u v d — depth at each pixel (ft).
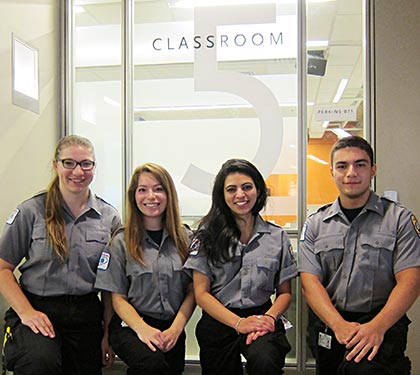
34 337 6.61
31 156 9.05
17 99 8.52
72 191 7.47
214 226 7.47
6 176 8.20
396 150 9.02
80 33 10.33
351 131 9.44
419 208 8.93
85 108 10.26
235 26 9.86
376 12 9.11
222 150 9.88
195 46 9.97
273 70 9.73
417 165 8.95
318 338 7.05
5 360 6.78
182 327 7.14
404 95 9.01
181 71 10.02
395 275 6.79
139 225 7.56
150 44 10.12
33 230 7.47
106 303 7.83
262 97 9.75
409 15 9.01
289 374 9.48
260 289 7.20
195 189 9.96
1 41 8.02
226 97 9.89
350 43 9.50
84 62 10.29
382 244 6.88
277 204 9.66
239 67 9.83
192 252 7.41
